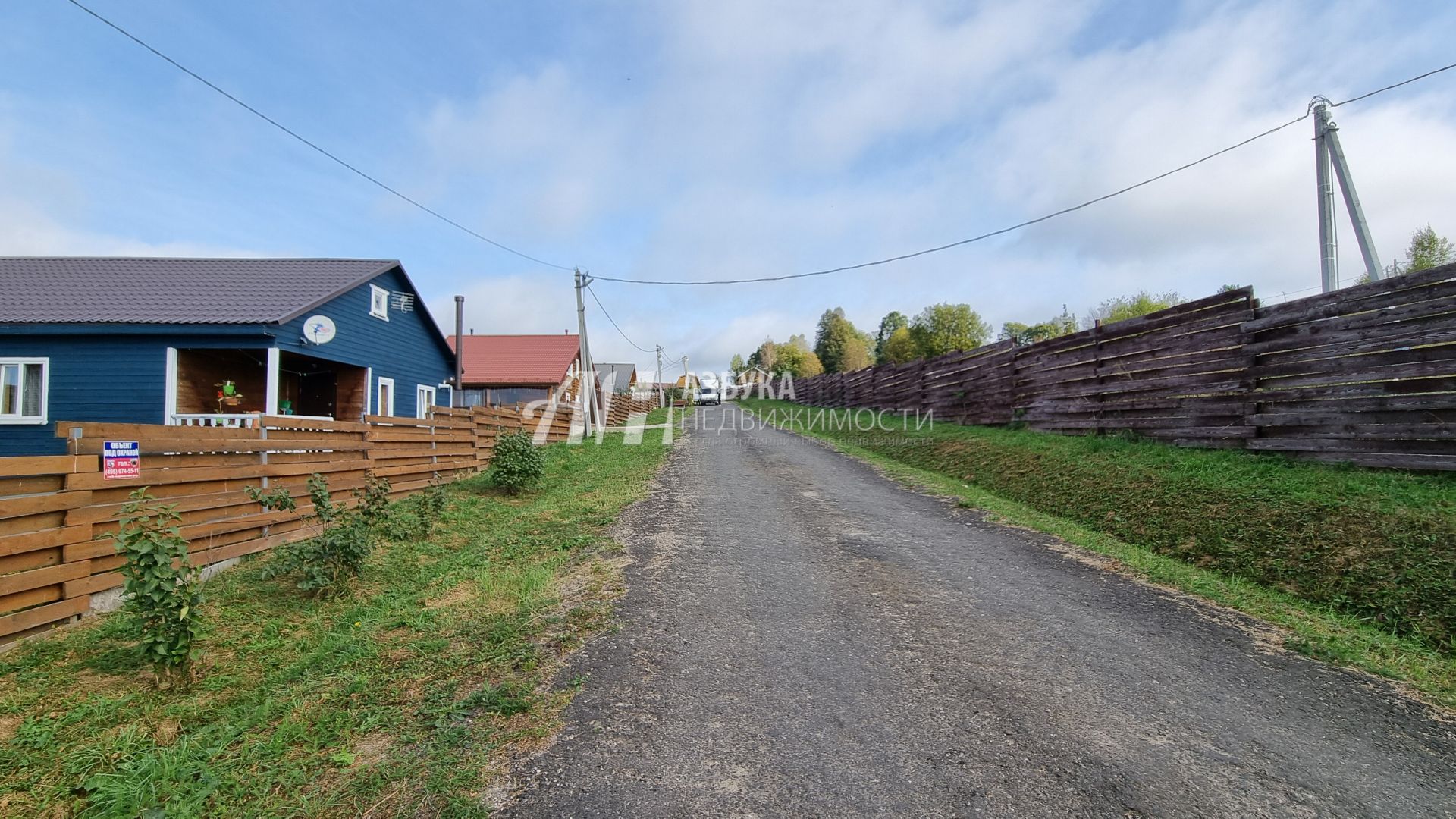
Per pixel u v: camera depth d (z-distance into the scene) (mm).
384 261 14625
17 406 10133
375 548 5684
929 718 2994
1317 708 3135
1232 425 7430
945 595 4777
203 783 2441
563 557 5816
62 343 10141
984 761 2639
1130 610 4484
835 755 2678
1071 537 6449
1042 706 3119
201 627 3568
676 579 5156
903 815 2289
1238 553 5383
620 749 2717
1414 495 5043
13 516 3383
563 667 3533
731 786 2455
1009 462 9945
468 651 3721
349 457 6840
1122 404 9391
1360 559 4664
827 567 5500
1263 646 3875
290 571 4625
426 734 2846
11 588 3350
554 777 2518
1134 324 9250
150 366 10195
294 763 2605
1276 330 6910
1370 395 5867
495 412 11867
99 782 2395
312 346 11617
